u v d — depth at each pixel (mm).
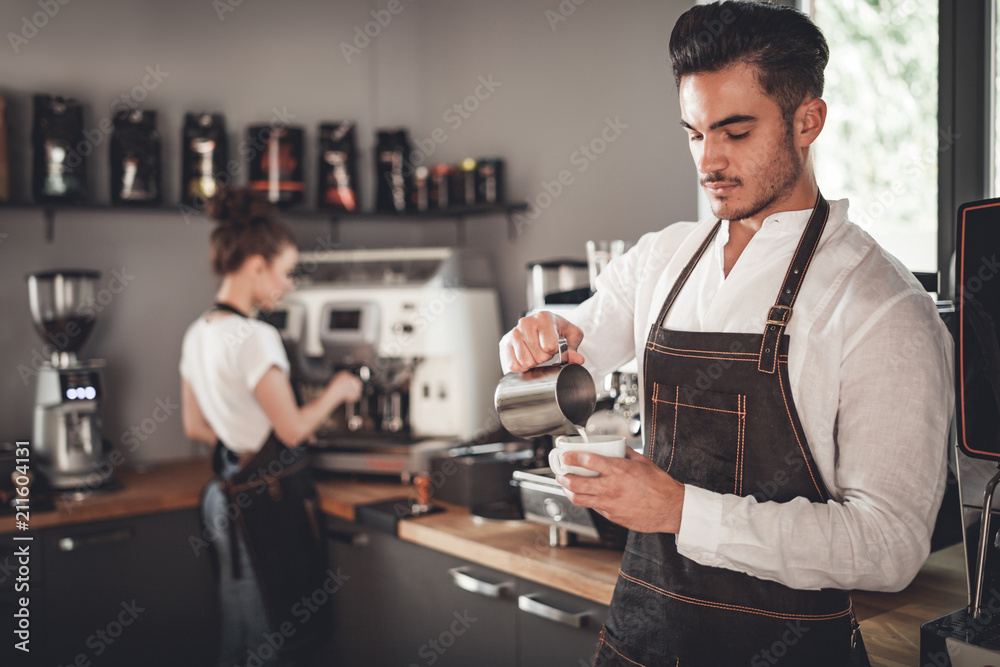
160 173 2746
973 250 1020
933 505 934
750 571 977
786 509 955
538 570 1585
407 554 1969
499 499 2111
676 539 1053
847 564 919
